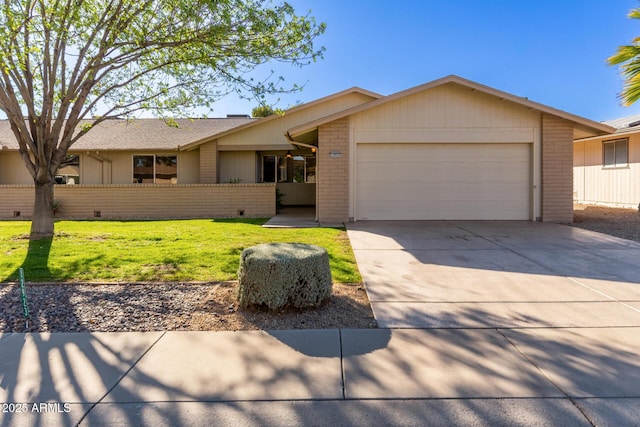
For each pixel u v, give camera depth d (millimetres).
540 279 4812
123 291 4387
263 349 2969
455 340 3092
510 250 6598
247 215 13227
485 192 10727
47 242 7508
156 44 7262
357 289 4531
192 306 3936
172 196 13227
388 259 6004
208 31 7004
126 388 2422
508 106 10508
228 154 16219
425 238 7887
